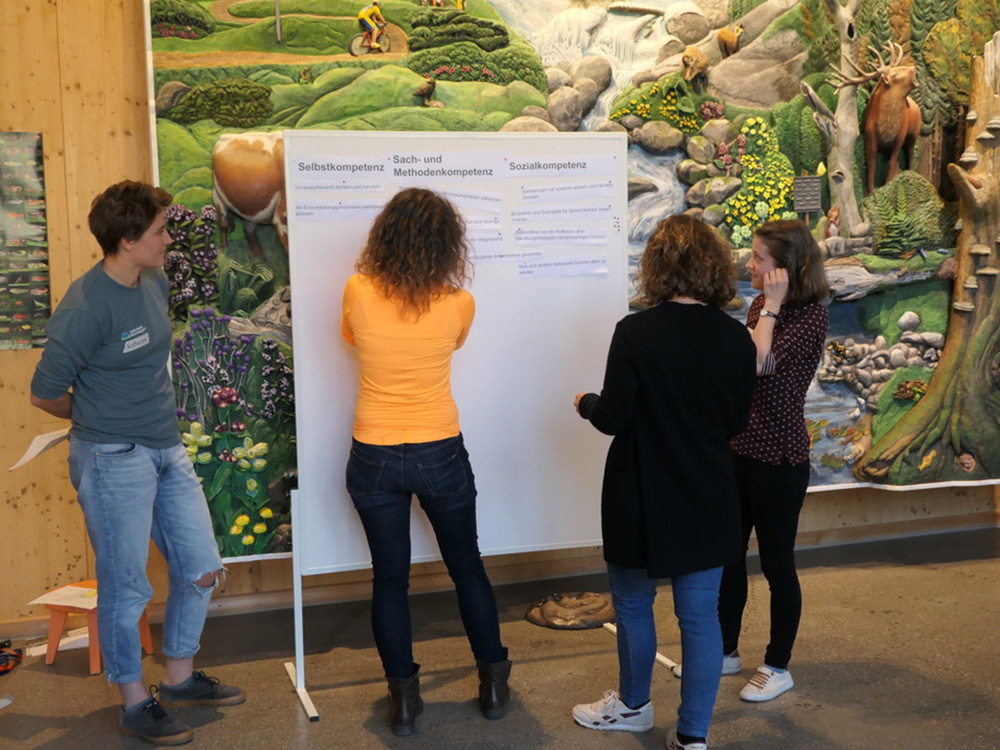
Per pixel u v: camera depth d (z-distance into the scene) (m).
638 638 2.54
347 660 3.16
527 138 3.08
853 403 3.91
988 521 4.53
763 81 3.76
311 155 2.90
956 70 3.89
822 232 3.85
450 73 3.47
